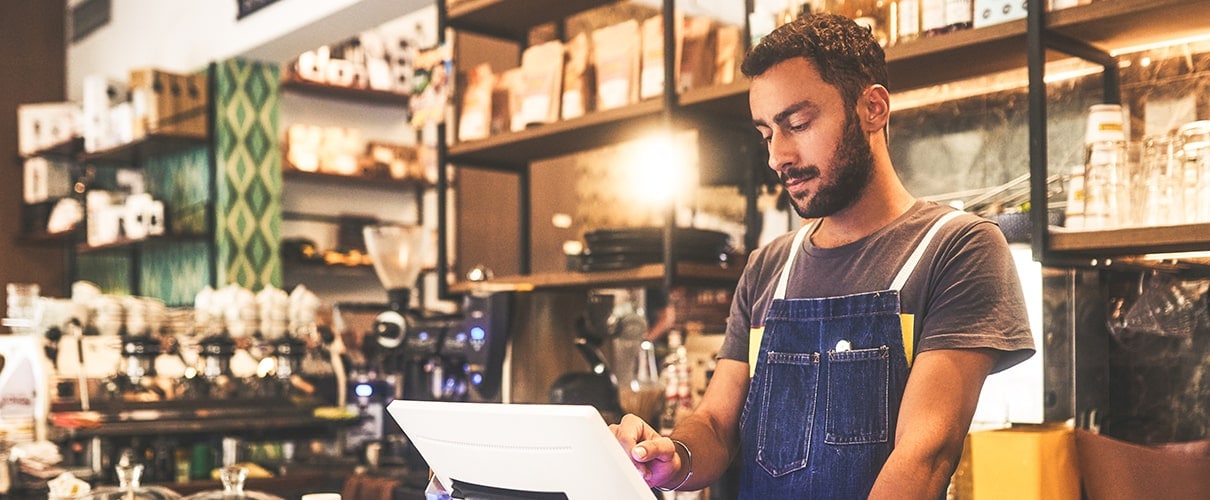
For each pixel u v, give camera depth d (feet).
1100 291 8.16
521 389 11.00
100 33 22.38
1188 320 7.89
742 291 6.38
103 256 22.20
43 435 11.55
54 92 23.63
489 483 4.80
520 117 12.39
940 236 5.44
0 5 23.06
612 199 14.69
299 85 20.27
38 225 22.47
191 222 18.61
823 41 5.47
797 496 5.62
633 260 10.78
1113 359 8.27
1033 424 7.52
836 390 5.56
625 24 11.17
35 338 11.78
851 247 5.73
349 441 12.98
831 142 5.46
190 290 18.94
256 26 17.04
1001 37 7.77
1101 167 7.37
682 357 10.36
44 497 10.11
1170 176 7.13
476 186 16.75
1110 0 7.22
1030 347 5.22
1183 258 7.94
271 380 13.02
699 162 10.89
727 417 6.17
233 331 12.76
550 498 4.53
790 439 5.69
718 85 10.00
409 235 12.02
